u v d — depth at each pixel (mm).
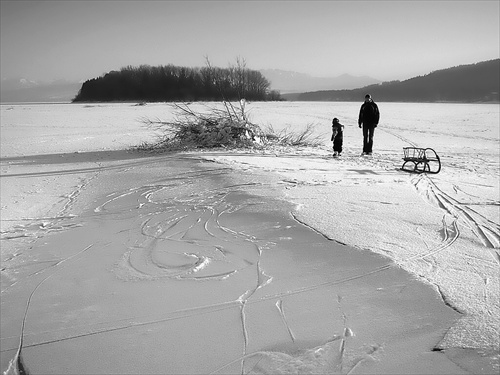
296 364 3379
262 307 4289
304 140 20812
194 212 7840
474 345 3400
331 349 3520
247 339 3793
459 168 12883
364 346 3523
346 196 8258
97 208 9102
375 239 5797
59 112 57031
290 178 10172
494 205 7922
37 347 4035
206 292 4727
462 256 5215
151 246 6398
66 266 6023
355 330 3758
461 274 4684
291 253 5520
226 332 3924
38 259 6410
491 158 15320
